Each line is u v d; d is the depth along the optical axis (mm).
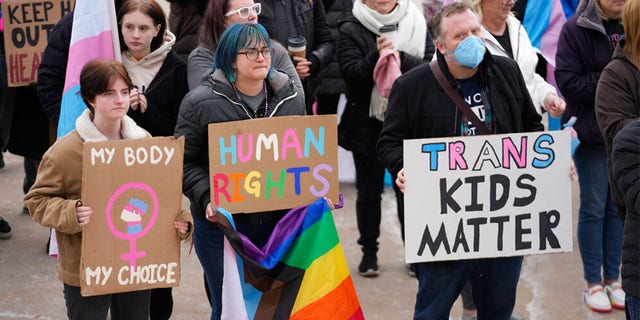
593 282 6652
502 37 6047
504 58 5078
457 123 4938
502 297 5176
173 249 4621
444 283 4996
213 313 5289
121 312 4934
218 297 5254
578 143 6363
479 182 4891
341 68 6852
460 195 4879
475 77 5004
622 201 4828
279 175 4852
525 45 6055
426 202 4855
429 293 5047
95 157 4422
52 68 6109
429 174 4828
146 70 5816
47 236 7863
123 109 4520
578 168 6547
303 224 4906
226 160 4766
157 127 5777
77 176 4500
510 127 5008
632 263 4402
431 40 6871
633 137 4309
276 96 5012
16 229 7988
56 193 4492
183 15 7074
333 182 4930
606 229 6645
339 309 4945
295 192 4887
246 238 4816
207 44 5605
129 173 4492
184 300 6707
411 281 7102
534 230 4992
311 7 6996
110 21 5711
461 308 6668
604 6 6234
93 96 4465
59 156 4473
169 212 4586
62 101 5781
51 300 6637
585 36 6285
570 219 5016
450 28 4812
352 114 6852
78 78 5727
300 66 6484
